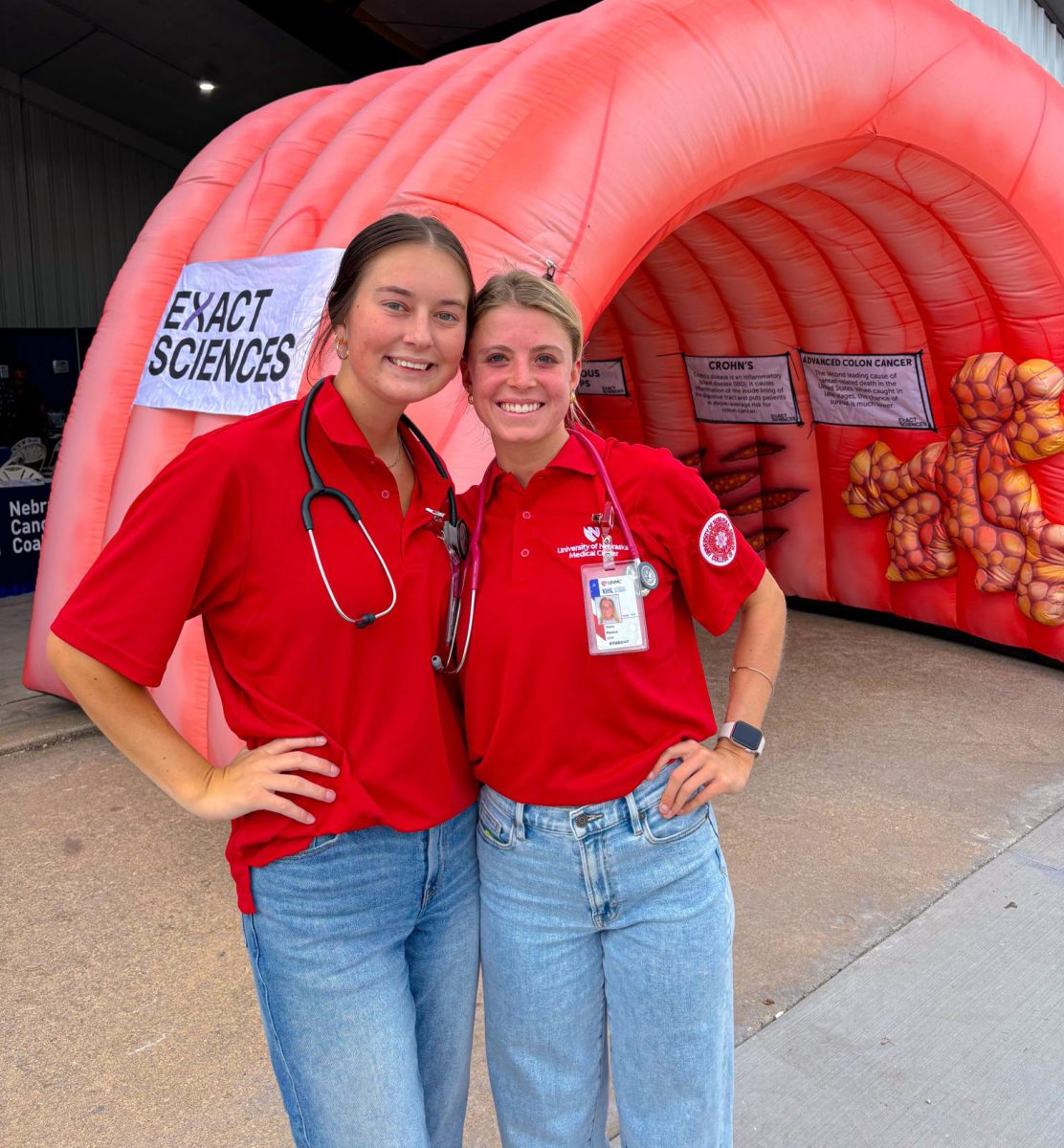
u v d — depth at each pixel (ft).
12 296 30.81
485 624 4.72
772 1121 7.13
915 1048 7.91
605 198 10.59
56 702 16.43
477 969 5.16
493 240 10.18
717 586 4.93
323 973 4.44
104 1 25.48
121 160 33.06
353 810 4.39
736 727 5.04
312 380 11.02
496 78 11.34
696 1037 4.85
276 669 4.34
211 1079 7.68
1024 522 17.30
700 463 23.31
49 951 9.43
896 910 9.97
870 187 15.46
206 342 12.80
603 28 11.48
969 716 15.72
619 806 4.73
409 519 4.56
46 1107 7.36
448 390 10.33
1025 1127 7.09
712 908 4.86
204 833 11.92
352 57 28.81
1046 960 9.09
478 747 4.86
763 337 20.49
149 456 13.34
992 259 16.17
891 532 19.88
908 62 13.41
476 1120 7.24
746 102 11.69
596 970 5.01
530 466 4.90
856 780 13.24
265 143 16.30
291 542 4.27
